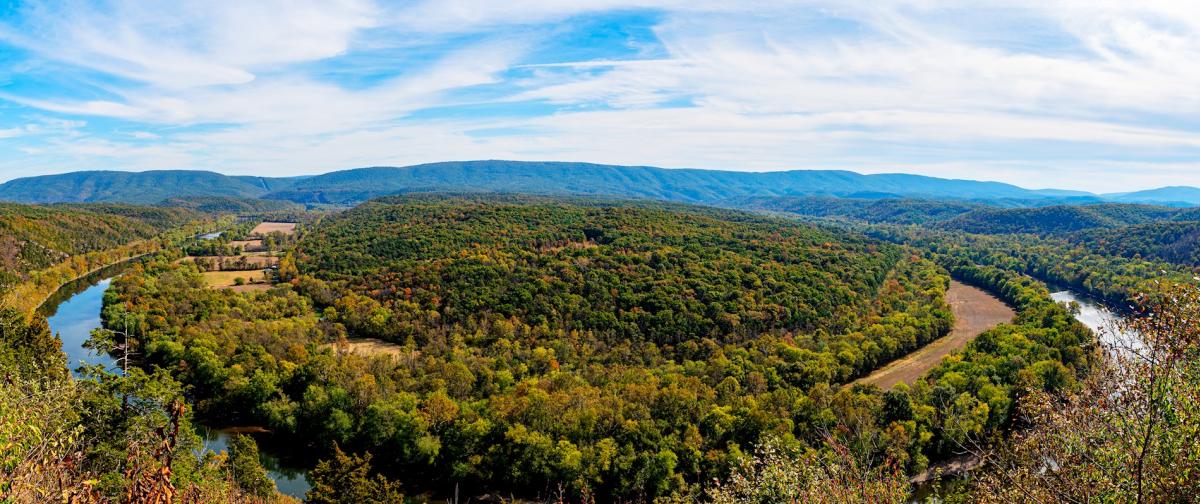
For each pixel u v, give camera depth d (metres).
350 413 60.00
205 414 64.75
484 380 71.38
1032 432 15.62
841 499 15.97
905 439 53.44
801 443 48.59
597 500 51.91
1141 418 12.76
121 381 35.84
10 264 129.25
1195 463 12.13
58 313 109.31
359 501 39.75
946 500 27.08
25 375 29.12
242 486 44.22
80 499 12.17
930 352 93.06
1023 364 69.88
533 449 52.62
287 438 61.00
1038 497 14.36
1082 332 80.88
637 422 55.22
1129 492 12.93
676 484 50.88
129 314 89.75
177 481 28.75
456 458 54.16
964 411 59.38
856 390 70.88
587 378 74.44
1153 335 12.09
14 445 12.28
